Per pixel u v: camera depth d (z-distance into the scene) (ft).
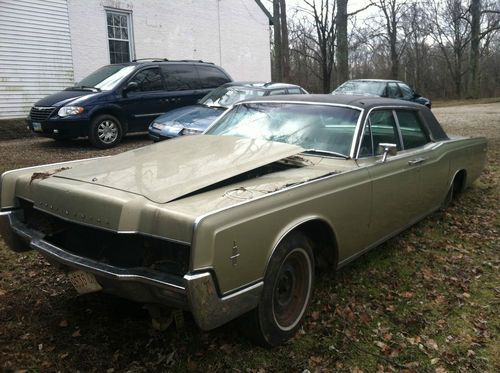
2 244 15.23
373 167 12.50
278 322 9.84
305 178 10.62
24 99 44.52
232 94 32.17
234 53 64.49
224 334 10.26
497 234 17.08
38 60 45.14
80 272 9.28
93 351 9.64
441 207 17.83
